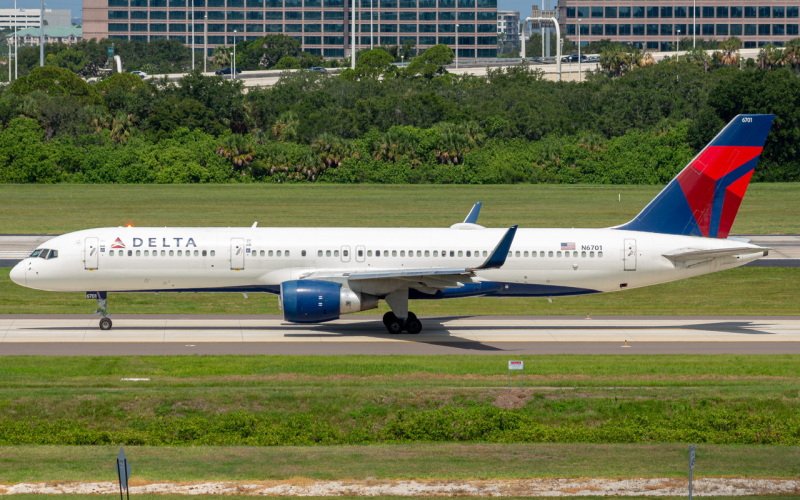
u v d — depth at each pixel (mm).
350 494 100938
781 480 106688
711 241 199125
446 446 123750
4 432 128500
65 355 166500
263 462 113750
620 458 116250
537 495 100750
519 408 141625
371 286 184125
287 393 143000
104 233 188500
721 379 156375
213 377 153000
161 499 98250
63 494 99500
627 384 152000
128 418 136750
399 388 146250
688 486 103938
